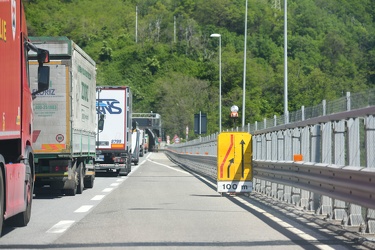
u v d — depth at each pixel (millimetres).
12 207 17828
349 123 20078
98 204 27469
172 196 31906
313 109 24922
